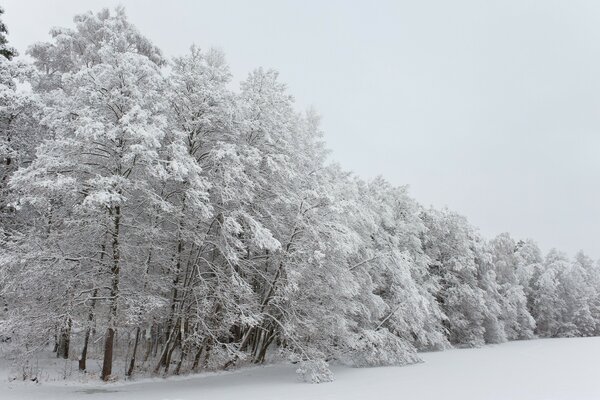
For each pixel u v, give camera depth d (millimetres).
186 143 17297
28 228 17484
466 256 37938
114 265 15250
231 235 17500
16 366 15477
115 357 19844
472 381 16875
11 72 18703
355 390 14586
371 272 25672
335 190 20984
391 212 29703
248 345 23422
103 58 15141
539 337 56594
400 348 22969
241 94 19969
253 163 17281
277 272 18906
